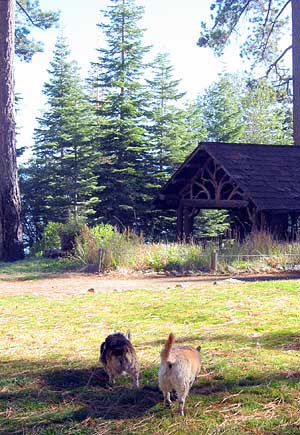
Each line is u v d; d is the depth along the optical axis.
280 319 9.16
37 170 39.75
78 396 5.92
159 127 38.69
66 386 6.22
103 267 17.59
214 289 12.59
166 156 38.09
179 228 25.64
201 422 5.23
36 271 18.20
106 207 36.16
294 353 7.14
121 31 38.16
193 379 5.60
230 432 5.01
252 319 9.20
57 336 8.38
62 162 38.41
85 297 12.07
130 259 17.77
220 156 22.28
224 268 16.91
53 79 40.09
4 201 22.22
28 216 40.34
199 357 5.75
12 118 22.41
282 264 17.53
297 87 30.22
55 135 39.28
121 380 6.35
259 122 54.75
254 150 23.55
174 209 26.45
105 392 6.04
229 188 25.23
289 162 23.39
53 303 11.30
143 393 5.98
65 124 38.69
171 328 8.74
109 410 5.57
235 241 19.45
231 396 5.77
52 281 15.81
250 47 31.45
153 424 5.23
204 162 23.84
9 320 9.63
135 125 37.22
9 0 21.88
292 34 30.11
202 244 19.95
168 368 5.36
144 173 36.69
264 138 54.06
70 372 6.62
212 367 6.59
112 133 36.16
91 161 37.41
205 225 38.12
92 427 5.21
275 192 20.83
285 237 21.72
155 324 9.05
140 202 36.28
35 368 6.77
